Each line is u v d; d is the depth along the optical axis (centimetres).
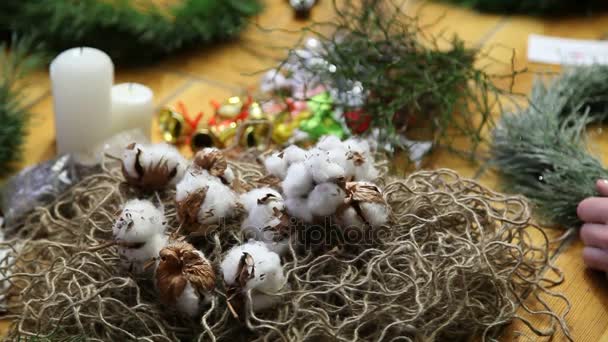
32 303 79
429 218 82
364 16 107
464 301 75
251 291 71
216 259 75
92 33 116
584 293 86
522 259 80
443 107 105
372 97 104
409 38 108
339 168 74
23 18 118
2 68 109
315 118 102
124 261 75
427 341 73
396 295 73
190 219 76
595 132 106
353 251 79
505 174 100
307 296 74
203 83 115
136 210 74
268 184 80
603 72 108
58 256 80
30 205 91
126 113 102
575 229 92
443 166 101
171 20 119
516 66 118
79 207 86
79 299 74
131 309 72
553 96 104
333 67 107
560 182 93
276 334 73
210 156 80
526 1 129
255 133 102
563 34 126
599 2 131
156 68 118
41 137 106
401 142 102
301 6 126
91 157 95
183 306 72
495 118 109
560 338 81
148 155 80
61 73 97
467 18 129
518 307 82
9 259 85
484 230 84
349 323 71
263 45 122
